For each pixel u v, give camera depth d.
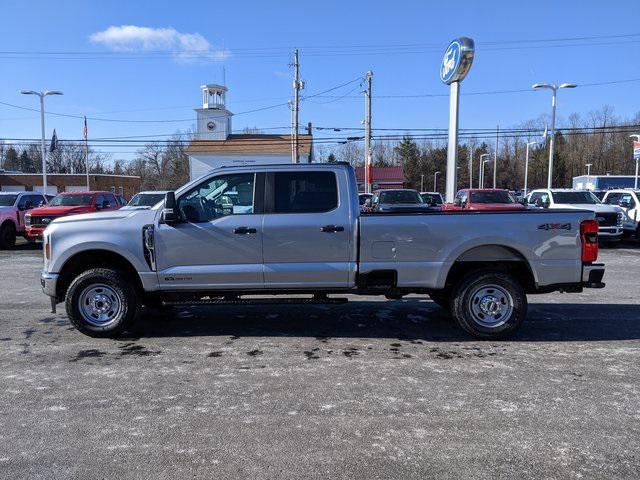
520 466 3.44
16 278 11.54
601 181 55.88
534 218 6.25
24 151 113.12
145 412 4.28
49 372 5.26
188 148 56.06
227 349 6.02
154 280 6.29
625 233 19.61
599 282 6.33
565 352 5.92
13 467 3.43
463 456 3.57
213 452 3.62
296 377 5.09
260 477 3.31
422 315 7.66
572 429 3.97
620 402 4.49
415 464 3.46
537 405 4.42
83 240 6.27
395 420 4.13
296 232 6.22
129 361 5.61
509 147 114.88
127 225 6.29
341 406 4.40
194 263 6.27
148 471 3.38
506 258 6.41
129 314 6.39
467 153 113.56
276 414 4.24
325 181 6.34
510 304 6.30
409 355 5.80
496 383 4.93
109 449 3.66
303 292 6.38
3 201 19.12
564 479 3.29
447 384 4.91
